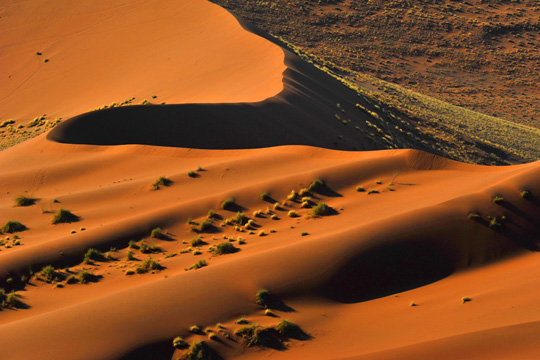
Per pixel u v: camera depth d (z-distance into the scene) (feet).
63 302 70.38
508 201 81.30
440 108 283.18
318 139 159.74
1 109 252.01
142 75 244.42
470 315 58.08
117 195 108.68
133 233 90.02
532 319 54.49
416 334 55.72
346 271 68.49
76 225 97.60
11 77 279.08
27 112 242.78
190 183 110.11
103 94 240.32
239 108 159.74
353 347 54.70
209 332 57.36
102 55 276.00
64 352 53.31
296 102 176.35
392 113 231.91
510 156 228.84
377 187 98.53
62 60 281.13
